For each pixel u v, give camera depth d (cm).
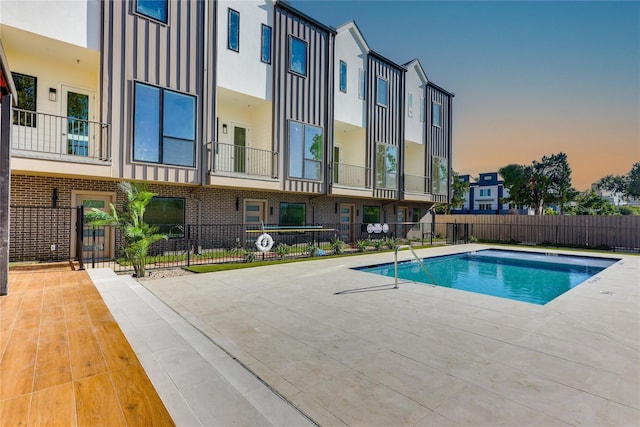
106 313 392
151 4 951
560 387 268
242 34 1156
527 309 503
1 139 465
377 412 231
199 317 451
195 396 228
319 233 1476
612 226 1552
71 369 247
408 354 333
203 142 1047
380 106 1670
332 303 531
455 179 3828
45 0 795
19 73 882
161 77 966
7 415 184
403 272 985
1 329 332
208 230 1154
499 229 1914
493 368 303
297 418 222
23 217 812
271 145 1234
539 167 2827
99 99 863
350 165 1524
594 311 495
